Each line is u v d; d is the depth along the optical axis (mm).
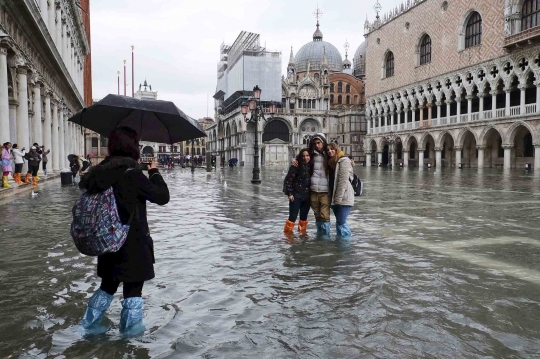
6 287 5449
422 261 6773
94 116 4945
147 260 4168
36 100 24219
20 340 3916
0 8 16469
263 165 85750
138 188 3949
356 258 6984
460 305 4805
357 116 89500
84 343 3873
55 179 27172
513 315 4500
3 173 17906
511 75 46375
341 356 3605
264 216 11727
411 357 3578
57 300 4984
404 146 66562
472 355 3607
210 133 122938
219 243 8172
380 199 15969
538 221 10719
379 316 4484
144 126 5297
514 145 51125
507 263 6633
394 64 69688
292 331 4129
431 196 17094
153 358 3592
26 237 8484
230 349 3750
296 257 7066
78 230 3787
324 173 8961
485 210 12773
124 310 4199
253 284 5629
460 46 54375
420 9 62500
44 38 22422
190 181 29172
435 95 59469
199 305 4855
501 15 47531
